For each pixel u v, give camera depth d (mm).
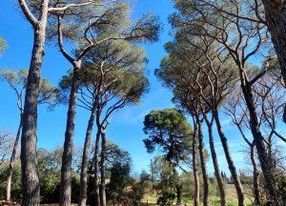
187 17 15953
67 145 12844
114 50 19422
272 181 10680
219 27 15648
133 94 23031
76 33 15969
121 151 32656
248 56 14711
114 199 31281
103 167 23828
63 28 15664
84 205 17938
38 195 7898
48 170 33500
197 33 16656
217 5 14828
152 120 37344
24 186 7852
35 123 8312
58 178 33312
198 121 22703
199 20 15711
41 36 9055
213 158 19344
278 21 3123
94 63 19812
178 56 19031
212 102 18125
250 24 15516
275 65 18016
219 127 17219
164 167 32719
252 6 14539
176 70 20688
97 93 20125
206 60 19422
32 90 8469
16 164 32938
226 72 20453
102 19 15844
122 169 32125
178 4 15289
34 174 7945
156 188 32750
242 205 15414
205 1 14797
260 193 11906
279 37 3125
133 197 31938
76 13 14844
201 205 31781
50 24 15352
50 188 32750
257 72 21906
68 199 12461
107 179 35062
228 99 22828
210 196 34344
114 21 15930
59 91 23625
